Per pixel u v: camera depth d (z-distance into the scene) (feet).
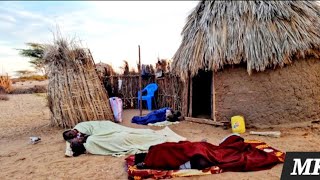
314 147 18.56
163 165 15.38
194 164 15.21
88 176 15.37
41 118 32.04
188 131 25.03
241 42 24.58
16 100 37.52
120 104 31.12
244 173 14.92
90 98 28.63
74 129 22.11
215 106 26.45
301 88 24.49
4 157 18.97
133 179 14.74
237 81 25.35
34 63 34.32
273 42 23.89
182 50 28.63
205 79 34.94
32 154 19.49
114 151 19.33
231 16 26.48
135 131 21.85
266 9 25.67
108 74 41.78
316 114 25.23
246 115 25.13
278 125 24.48
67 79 28.19
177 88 35.35
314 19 26.03
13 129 26.99
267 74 24.45
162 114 30.25
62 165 17.17
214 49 25.20
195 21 29.40
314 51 24.47
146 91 41.45
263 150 17.17
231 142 17.85
